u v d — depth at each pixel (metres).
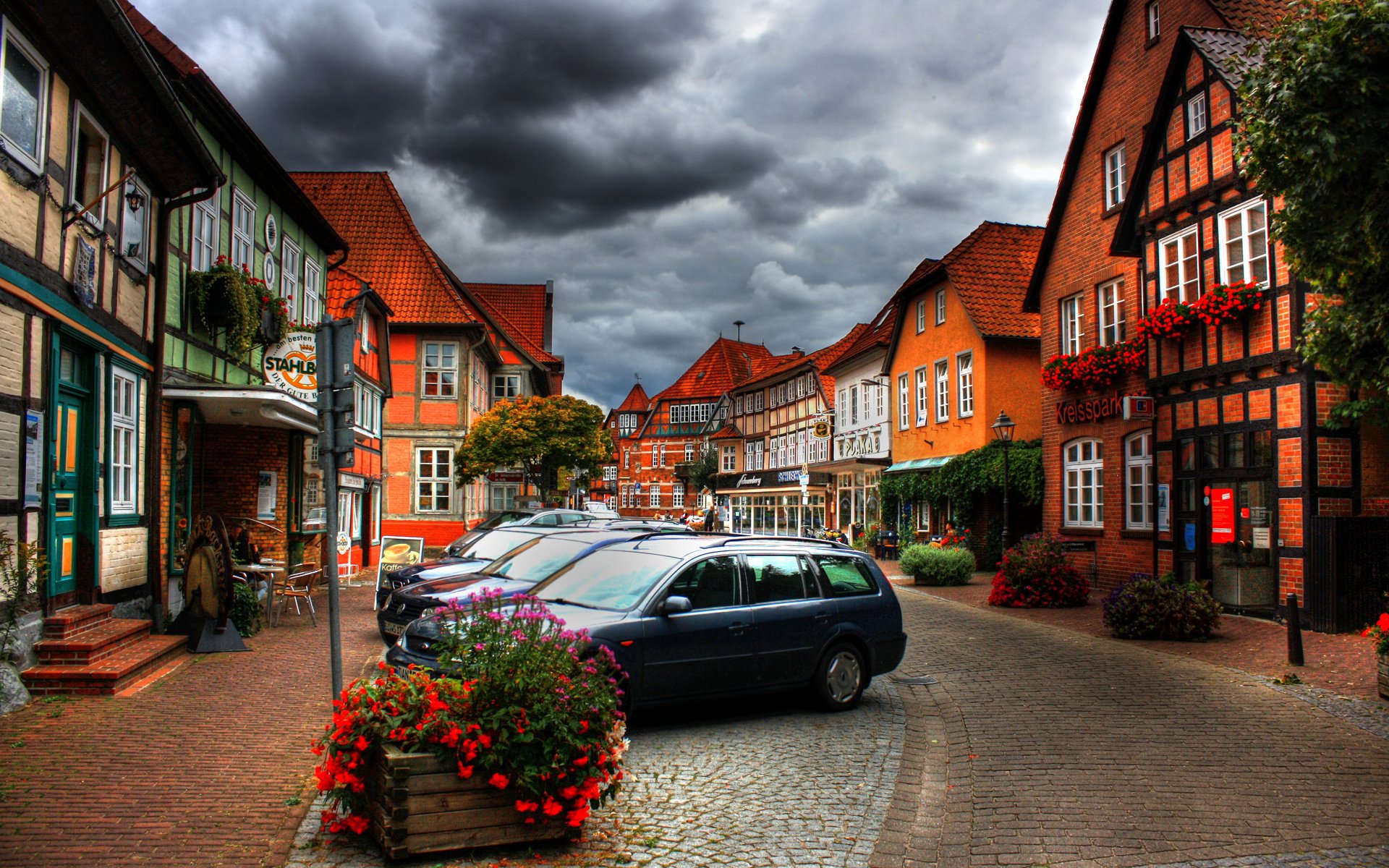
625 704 7.86
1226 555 15.41
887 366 34.84
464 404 33.78
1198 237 15.98
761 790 6.48
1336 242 7.66
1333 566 13.11
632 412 99.75
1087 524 20.52
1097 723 8.39
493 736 5.04
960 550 22.45
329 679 9.40
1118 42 19.95
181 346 12.73
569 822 5.12
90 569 9.88
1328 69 7.36
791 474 47.19
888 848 5.43
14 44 8.06
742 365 90.31
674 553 8.71
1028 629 14.55
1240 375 15.00
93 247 9.83
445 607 9.84
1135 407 17.08
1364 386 8.44
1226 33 16.08
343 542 21.11
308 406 13.36
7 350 8.04
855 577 9.52
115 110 10.08
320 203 35.84
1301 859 5.24
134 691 8.55
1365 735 7.86
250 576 14.16
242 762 6.52
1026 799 6.30
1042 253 22.36
